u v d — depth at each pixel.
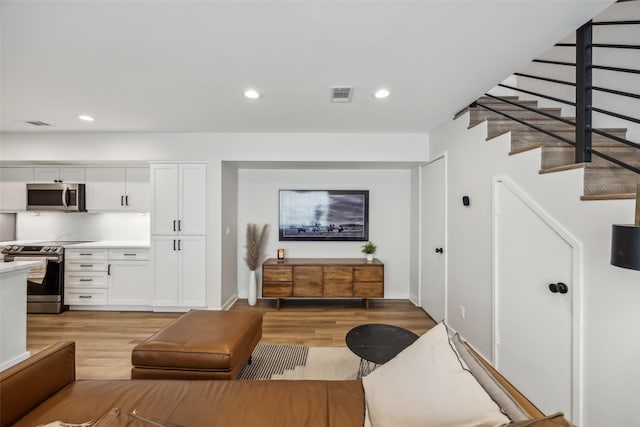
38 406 1.24
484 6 1.35
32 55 1.80
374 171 4.39
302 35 1.59
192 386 1.40
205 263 3.67
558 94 2.74
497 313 2.25
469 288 2.67
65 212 4.11
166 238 3.67
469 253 2.66
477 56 1.80
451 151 3.01
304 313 3.73
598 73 2.23
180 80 2.15
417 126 3.33
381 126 3.33
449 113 2.89
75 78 2.12
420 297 3.93
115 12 1.40
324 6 1.36
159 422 0.96
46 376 1.31
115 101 2.57
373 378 1.38
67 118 3.05
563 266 1.67
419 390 1.11
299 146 3.63
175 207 3.67
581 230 1.54
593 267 1.47
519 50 1.74
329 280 3.86
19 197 3.89
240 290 4.38
